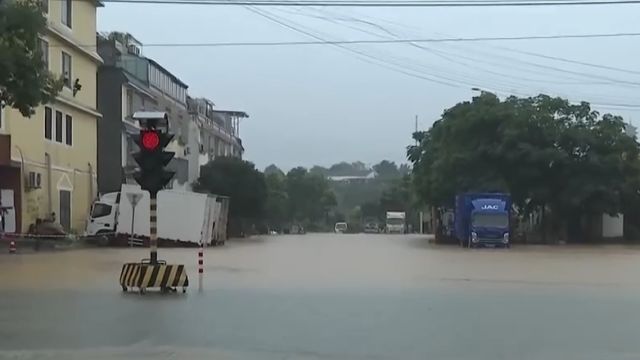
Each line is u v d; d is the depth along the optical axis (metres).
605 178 56.06
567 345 11.84
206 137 84.75
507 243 48.75
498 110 56.53
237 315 14.81
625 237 61.41
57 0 44.03
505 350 11.41
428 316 14.92
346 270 26.84
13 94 20.97
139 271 18.58
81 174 48.19
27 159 40.19
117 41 58.28
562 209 57.28
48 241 38.94
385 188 160.75
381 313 15.29
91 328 13.10
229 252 39.59
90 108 49.66
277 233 106.88
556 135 55.38
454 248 47.31
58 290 19.08
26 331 12.77
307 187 138.75
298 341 12.01
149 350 11.15
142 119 18.95
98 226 44.06
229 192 70.06
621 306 16.69
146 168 18.95
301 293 18.88
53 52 43.47
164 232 45.06
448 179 57.25
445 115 60.12
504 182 55.09
